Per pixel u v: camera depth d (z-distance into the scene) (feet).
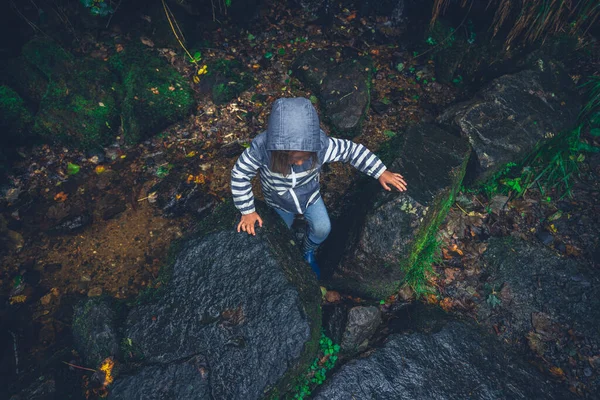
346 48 15.07
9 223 11.43
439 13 14.58
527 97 12.54
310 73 13.99
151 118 12.87
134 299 9.34
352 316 9.26
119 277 10.77
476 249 11.28
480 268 10.98
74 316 9.39
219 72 13.92
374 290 10.12
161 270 9.43
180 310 8.61
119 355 8.49
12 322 10.00
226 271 8.82
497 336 9.96
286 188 8.32
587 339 9.82
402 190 9.23
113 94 13.07
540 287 10.58
